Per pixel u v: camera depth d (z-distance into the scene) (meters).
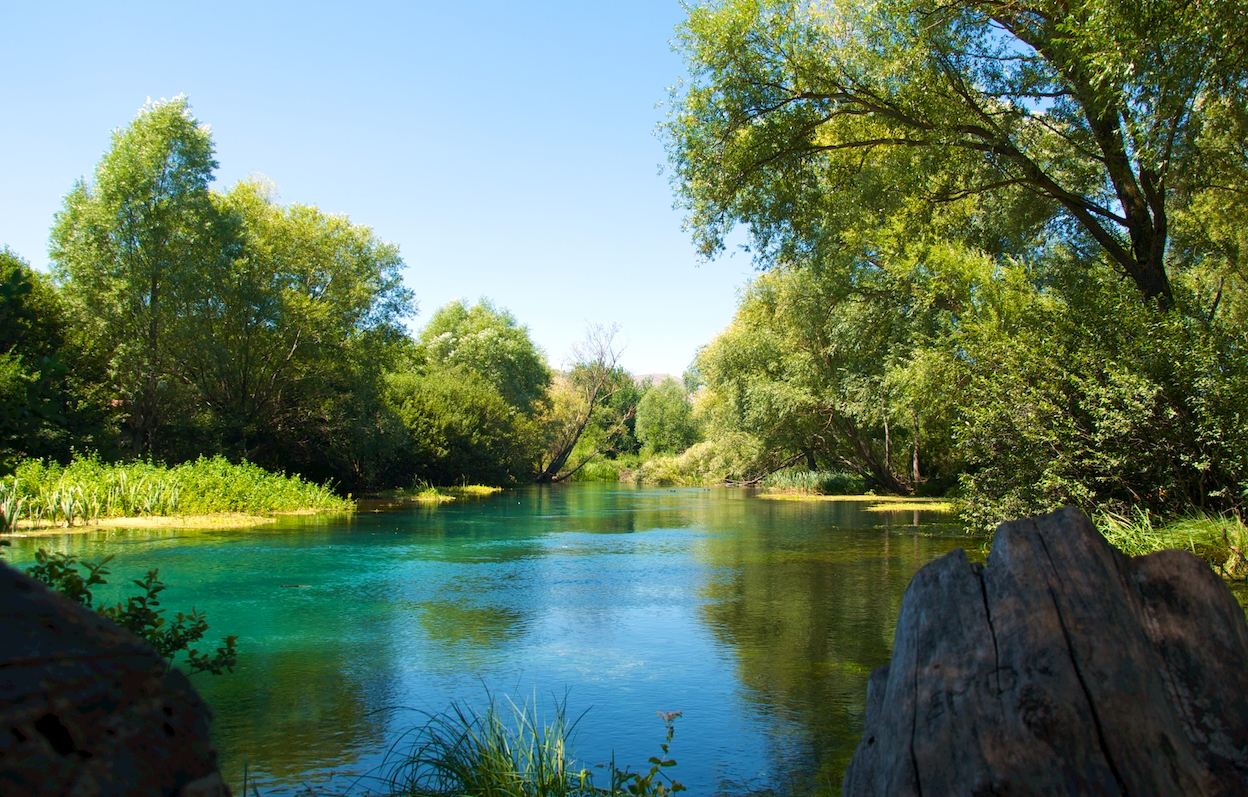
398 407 37.16
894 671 2.11
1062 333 12.20
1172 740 1.72
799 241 17.39
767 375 33.34
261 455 30.03
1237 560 9.06
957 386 13.80
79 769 0.80
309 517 22.61
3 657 0.81
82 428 22.50
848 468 38.81
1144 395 10.41
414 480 37.41
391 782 4.46
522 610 9.88
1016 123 14.06
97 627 0.93
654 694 6.38
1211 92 9.89
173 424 25.69
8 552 13.05
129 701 0.88
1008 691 1.81
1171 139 10.16
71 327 24.28
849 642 8.15
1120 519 10.79
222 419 26.97
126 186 23.88
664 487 48.16
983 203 16.98
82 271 23.78
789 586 11.58
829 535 18.52
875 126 16.56
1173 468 10.56
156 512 20.11
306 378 29.34
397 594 10.91
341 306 30.81
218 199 28.08
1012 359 12.01
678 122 15.55
